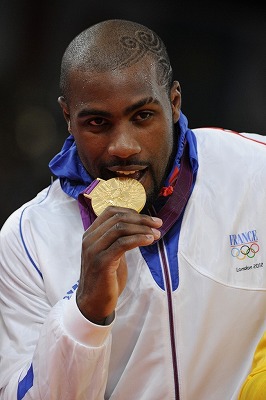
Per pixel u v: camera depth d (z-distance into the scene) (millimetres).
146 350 6773
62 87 6668
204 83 19391
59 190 7348
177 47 19531
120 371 6926
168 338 6742
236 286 6836
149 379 6789
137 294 6824
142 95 6234
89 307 6059
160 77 6473
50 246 7020
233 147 7328
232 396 6762
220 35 19547
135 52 6359
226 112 19281
